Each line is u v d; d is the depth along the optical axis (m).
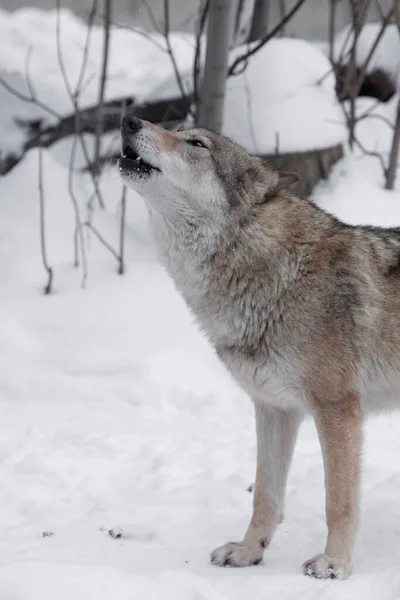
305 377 7.55
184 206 7.84
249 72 16.19
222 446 10.52
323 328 7.52
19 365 12.70
